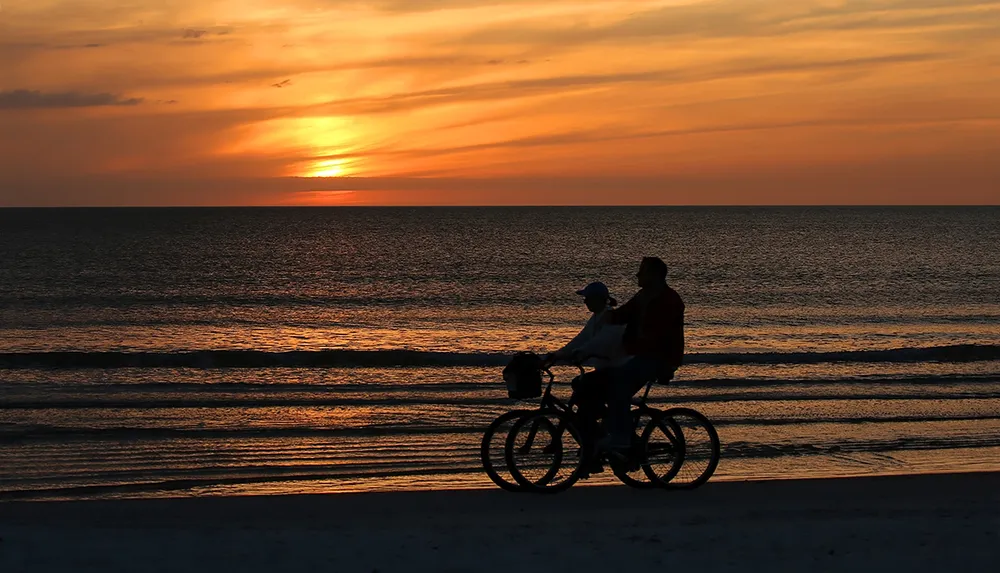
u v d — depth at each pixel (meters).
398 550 7.43
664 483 9.74
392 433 14.49
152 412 16.11
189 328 34.19
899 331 33.12
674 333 9.02
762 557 7.30
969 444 13.79
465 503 9.23
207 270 65.81
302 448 13.43
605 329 9.06
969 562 7.23
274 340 30.59
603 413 9.34
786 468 12.17
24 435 14.05
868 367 22.14
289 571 6.92
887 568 7.07
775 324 35.50
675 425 9.71
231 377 20.31
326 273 63.69
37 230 141.12
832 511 8.91
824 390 18.67
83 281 56.53
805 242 108.81
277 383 19.42
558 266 71.88
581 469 9.43
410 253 87.44
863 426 15.14
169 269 66.50
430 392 18.30
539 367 9.27
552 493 9.55
